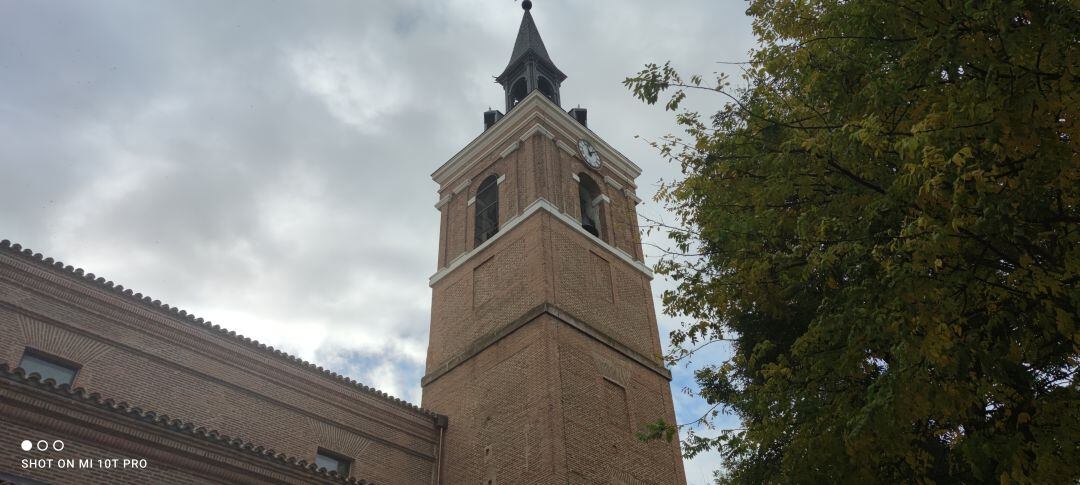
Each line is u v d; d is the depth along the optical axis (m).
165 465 15.55
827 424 9.97
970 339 8.38
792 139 10.47
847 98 10.05
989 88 7.93
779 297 11.59
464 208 31.73
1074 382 8.98
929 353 8.00
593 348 24.27
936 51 8.62
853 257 9.51
